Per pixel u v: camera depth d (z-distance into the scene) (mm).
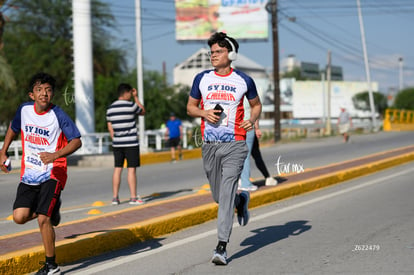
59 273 6285
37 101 6133
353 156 24312
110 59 46188
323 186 14078
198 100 7129
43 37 44469
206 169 7148
